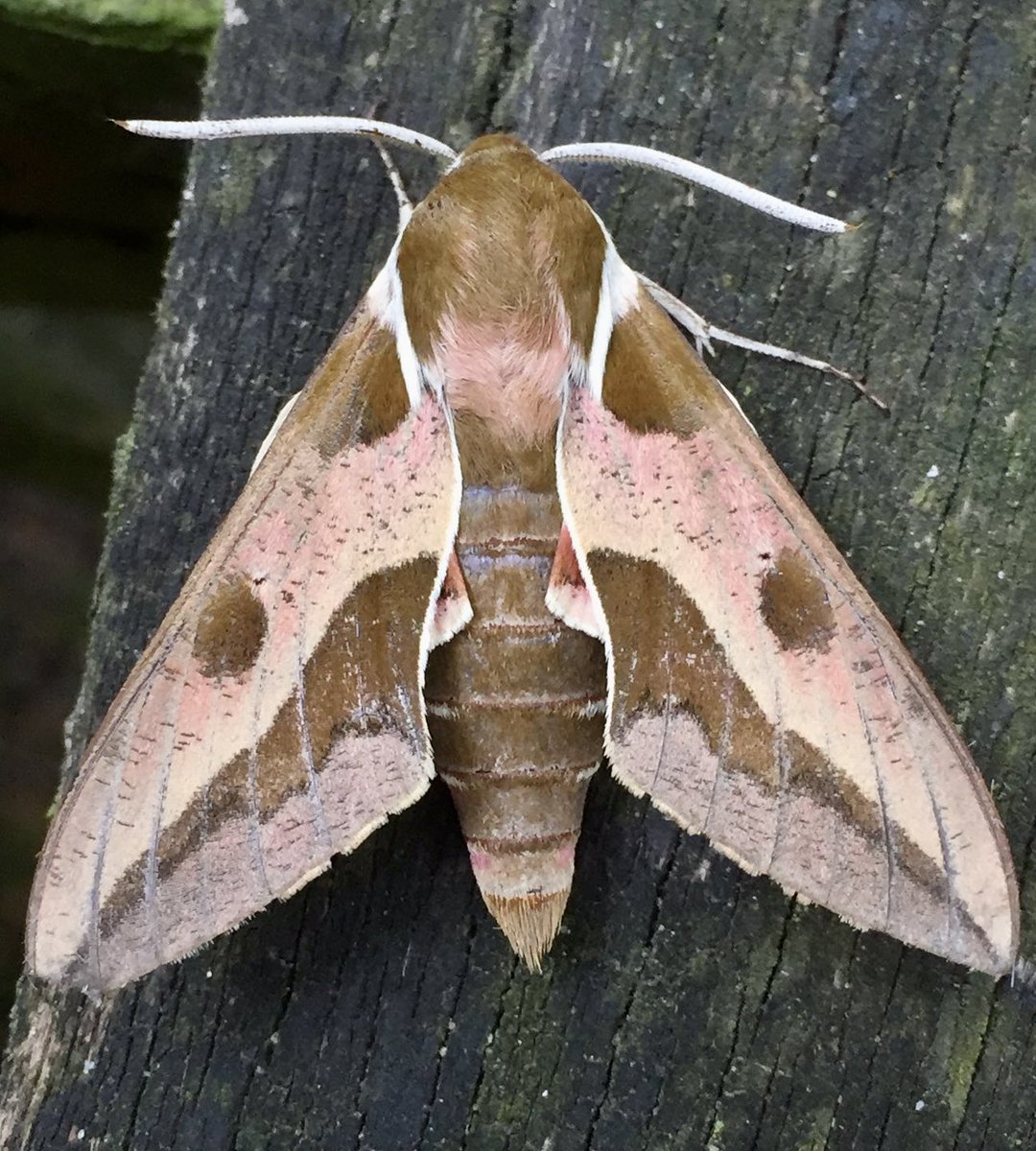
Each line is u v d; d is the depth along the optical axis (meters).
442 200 0.17
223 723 0.17
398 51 0.18
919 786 0.17
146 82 0.19
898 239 0.18
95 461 0.22
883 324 0.18
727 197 0.18
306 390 0.17
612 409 0.17
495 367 0.17
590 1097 0.18
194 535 0.18
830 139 0.18
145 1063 0.18
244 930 0.18
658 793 0.17
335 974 0.18
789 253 0.18
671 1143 0.18
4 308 0.21
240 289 0.18
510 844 0.17
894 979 0.18
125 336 0.21
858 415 0.18
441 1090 0.18
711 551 0.17
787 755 0.17
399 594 0.17
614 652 0.17
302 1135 0.18
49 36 0.19
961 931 0.17
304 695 0.17
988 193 0.18
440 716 0.17
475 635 0.17
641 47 0.18
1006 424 0.18
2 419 0.22
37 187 0.20
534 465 0.17
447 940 0.18
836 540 0.18
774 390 0.18
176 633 0.17
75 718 0.18
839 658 0.17
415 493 0.17
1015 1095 0.18
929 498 0.18
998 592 0.18
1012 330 0.18
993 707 0.18
